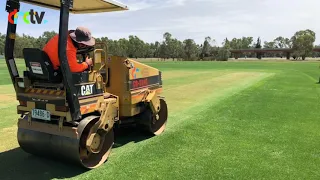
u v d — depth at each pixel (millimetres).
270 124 7641
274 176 4500
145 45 103562
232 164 4934
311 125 7570
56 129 4527
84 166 4566
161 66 44312
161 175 4465
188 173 4551
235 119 8164
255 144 5992
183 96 12414
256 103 10750
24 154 5285
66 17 4020
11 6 4445
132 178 4352
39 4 4910
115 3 5027
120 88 5758
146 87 6340
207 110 9406
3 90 13594
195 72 28734
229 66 45781
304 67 43719
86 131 4602
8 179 4289
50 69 4332
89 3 4992
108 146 5117
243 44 151250
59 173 4508
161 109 7016
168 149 5641
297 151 5605
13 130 6797
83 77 4480
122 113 5836
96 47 5359
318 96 12711
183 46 104938
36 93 4590
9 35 4523
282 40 156875
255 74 26875
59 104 4348
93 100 4684
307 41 103250
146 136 6504
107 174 4484
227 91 14141
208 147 5781
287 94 13234
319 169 4777
